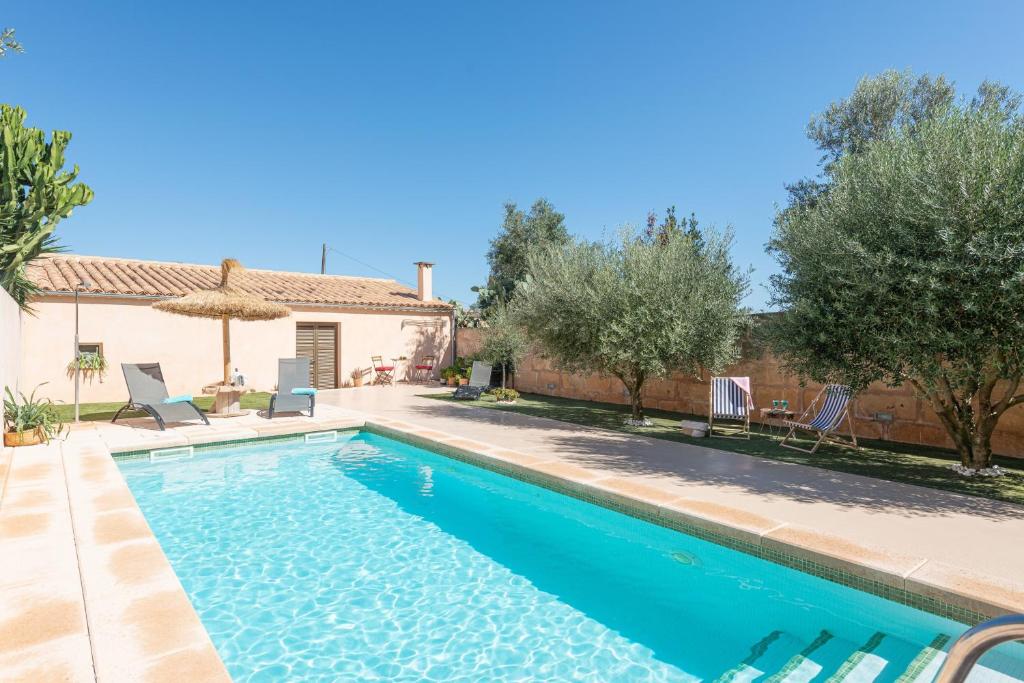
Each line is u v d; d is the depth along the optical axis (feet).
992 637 4.97
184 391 51.08
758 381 38.78
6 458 24.50
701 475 22.81
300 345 59.72
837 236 22.54
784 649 12.64
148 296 48.60
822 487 21.03
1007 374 20.59
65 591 11.65
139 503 22.65
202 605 14.48
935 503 19.04
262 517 21.22
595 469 23.77
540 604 14.78
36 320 43.96
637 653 12.48
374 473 27.66
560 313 37.70
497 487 25.36
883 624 13.29
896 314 21.11
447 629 13.50
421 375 68.69
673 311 34.01
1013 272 18.34
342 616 14.05
